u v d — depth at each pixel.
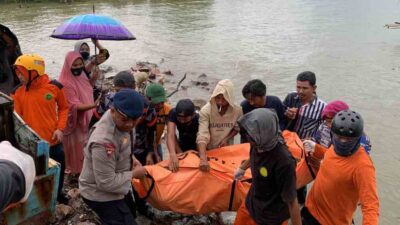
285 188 3.55
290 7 35.03
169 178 4.63
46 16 30.62
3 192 1.54
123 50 18.52
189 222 5.04
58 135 5.05
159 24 26.16
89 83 6.08
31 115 4.93
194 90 12.47
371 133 8.76
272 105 5.41
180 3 39.53
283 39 20.42
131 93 3.53
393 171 7.07
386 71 13.98
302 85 5.34
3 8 36.94
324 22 25.69
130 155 3.93
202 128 4.97
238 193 4.54
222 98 4.89
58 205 5.07
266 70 14.63
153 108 5.16
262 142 3.38
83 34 6.39
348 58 16.02
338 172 3.64
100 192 3.81
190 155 4.91
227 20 27.86
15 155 1.70
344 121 3.44
